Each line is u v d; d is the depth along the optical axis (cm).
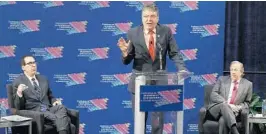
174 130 330
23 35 597
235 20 603
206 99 564
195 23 602
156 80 329
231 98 546
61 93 602
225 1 601
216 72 603
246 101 545
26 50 598
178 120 328
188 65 604
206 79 604
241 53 608
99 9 598
